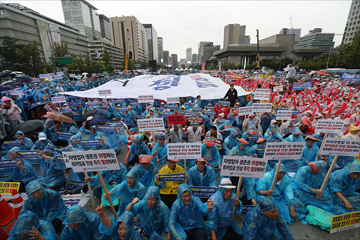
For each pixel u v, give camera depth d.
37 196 3.68
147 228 3.89
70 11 134.00
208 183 4.84
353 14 113.44
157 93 15.84
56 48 62.50
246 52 134.12
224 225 3.80
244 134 7.35
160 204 3.74
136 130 11.51
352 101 11.93
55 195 4.01
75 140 6.85
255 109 7.95
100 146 6.53
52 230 3.36
